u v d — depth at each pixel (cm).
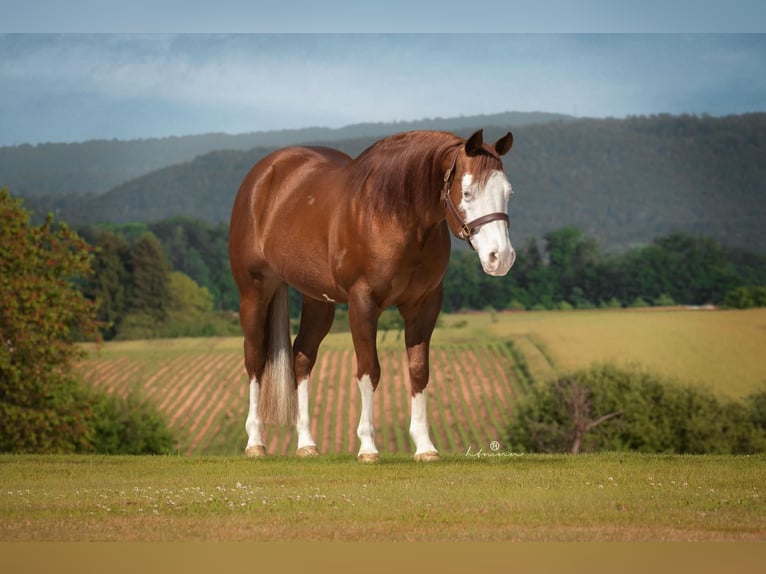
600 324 7369
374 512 560
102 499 613
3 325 2594
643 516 546
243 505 584
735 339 6769
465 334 7150
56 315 2628
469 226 670
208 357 6819
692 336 6875
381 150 739
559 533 509
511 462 777
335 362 6125
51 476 743
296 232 805
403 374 5772
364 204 727
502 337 6994
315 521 541
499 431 5272
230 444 5144
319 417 5309
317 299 821
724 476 690
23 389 2577
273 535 510
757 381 5812
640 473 706
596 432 4341
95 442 3931
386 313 6275
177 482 696
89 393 3947
